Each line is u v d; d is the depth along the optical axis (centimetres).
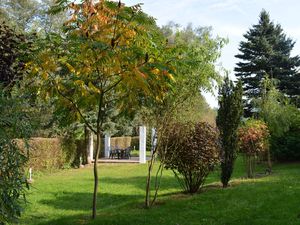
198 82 895
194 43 927
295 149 2183
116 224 741
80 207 1020
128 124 2456
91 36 654
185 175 1067
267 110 1964
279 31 4441
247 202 901
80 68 692
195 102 942
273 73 4128
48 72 704
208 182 1419
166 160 1027
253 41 4312
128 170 2017
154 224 741
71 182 1522
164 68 653
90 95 742
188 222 754
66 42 667
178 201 955
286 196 932
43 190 1285
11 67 768
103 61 639
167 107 903
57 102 755
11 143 487
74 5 673
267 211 811
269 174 1642
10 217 501
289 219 745
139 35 695
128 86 697
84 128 2106
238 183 1252
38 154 1773
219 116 1196
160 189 1291
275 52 4216
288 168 1897
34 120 552
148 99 786
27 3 3241
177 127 986
